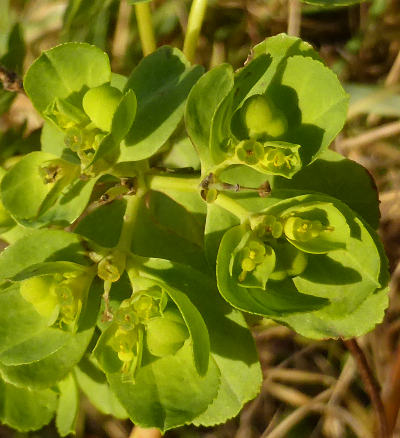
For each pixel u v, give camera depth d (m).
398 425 0.11
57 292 0.07
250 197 0.08
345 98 0.07
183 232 0.08
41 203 0.08
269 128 0.07
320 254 0.07
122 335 0.07
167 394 0.07
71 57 0.07
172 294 0.07
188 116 0.07
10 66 0.10
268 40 0.07
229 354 0.08
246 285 0.07
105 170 0.08
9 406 0.09
